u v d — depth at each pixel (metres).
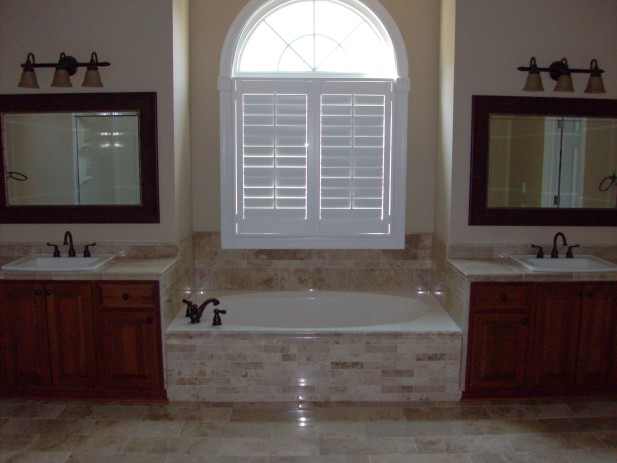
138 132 3.43
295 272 3.94
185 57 3.69
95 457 2.63
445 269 3.57
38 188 3.52
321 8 3.82
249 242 3.89
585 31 3.41
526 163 3.49
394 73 3.82
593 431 2.90
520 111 3.43
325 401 3.19
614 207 3.58
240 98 3.74
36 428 2.90
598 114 3.48
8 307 3.13
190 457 2.63
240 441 2.78
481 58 3.39
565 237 3.56
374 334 3.13
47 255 3.48
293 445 2.74
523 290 3.12
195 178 3.90
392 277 3.95
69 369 3.17
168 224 3.47
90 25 3.37
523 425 2.96
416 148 3.88
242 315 3.77
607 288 3.15
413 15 3.78
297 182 3.82
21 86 3.24
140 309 3.11
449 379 3.18
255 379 3.16
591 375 3.22
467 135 3.44
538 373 3.19
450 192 3.48
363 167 3.80
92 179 3.49
